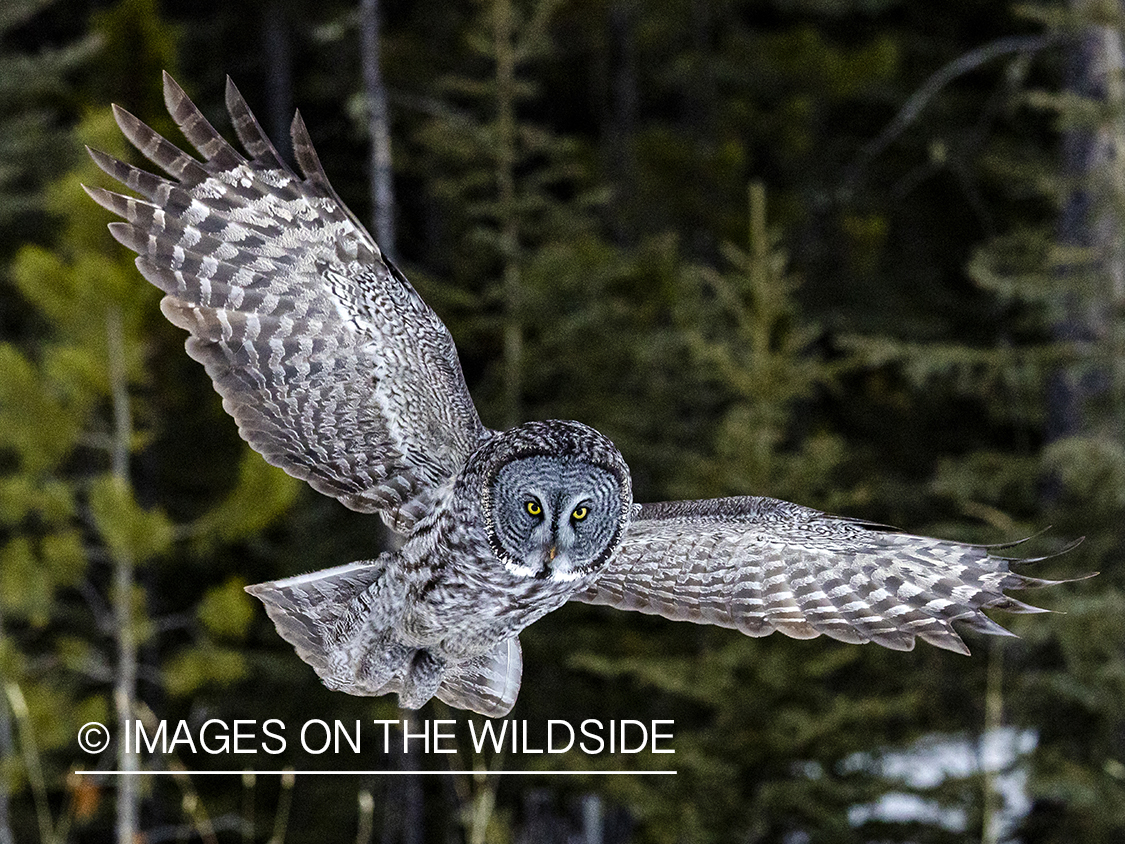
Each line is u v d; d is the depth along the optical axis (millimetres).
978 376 25766
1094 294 18234
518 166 29453
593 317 21344
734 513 7297
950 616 7266
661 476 22250
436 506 6758
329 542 23422
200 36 30984
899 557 7273
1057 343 19359
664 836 15945
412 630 6902
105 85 16406
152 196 6309
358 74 28500
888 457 27938
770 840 16656
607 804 17109
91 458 22328
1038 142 29406
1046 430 19766
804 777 16094
